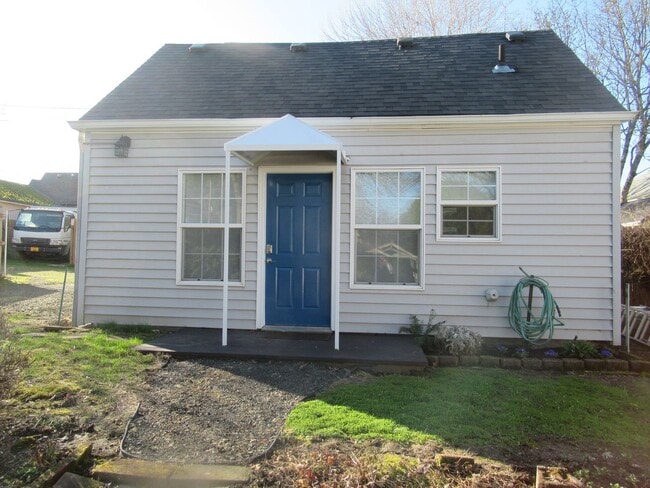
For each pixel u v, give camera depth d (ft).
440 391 13.48
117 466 9.13
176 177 21.17
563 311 19.12
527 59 23.35
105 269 21.49
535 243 19.29
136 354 16.29
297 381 14.20
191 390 13.26
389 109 20.42
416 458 9.46
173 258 21.13
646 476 9.06
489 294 19.10
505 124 19.30
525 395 13.46
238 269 20.94
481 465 9.29
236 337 18.76
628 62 42.78
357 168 20.15
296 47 27.22
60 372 13.97
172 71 25.59
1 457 9.20
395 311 19.86
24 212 52.54
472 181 19.75
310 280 20.57
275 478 8.84
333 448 9.89
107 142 21.59
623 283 28.91
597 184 18.98
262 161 20.24
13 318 22.75
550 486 8.27
